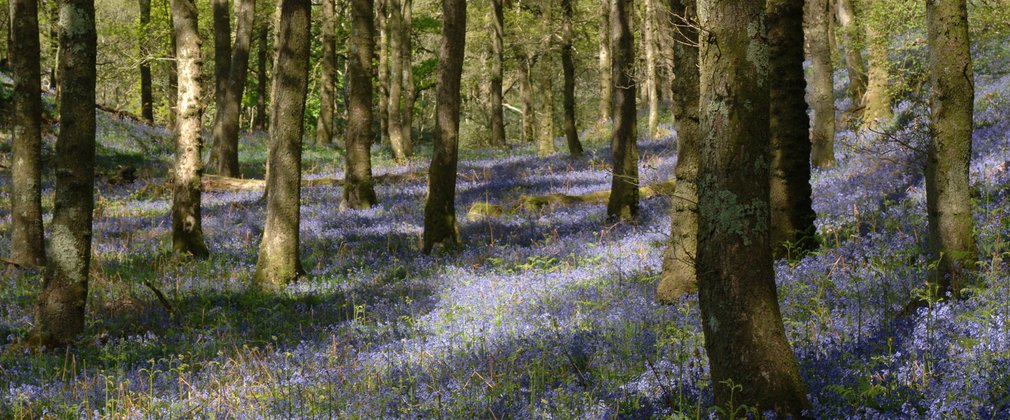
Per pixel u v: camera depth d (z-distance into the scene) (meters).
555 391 5.39
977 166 11.72
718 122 4.43
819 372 5.24
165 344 8.43
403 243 15.11
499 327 7.86
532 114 48.78
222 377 6.78
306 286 11.61
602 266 10.98
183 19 14.36
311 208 20.70
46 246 16.08
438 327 8.46
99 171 29.31
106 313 9.93
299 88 12.01
